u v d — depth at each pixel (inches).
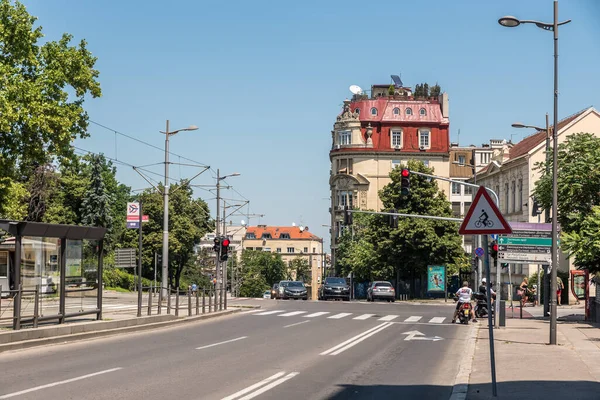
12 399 442.3
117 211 3897.6
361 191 3917.3
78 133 1494.8
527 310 1865.2
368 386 535.5
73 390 480.1
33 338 781.9
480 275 1904.5
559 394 473.1
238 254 6993.1
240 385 519.2
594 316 1318.9
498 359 689.6
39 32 1428.4
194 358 687.7
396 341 924.0
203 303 1344.7
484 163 4547.2
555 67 871.1
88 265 957.2
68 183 3149.6
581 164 1403.8
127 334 957.8
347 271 3346.5
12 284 874.1
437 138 3976.4
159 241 3284.9
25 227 792.3
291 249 7066.9
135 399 449.7
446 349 836.0
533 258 1246.3
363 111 3986.2
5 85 1321.4
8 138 1374.3
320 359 703.1
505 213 3026.6
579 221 1358.3
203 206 3560.5
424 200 2709.2
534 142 2869.1
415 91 4195.4
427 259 2701.8
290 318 1349.7
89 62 1502.2
